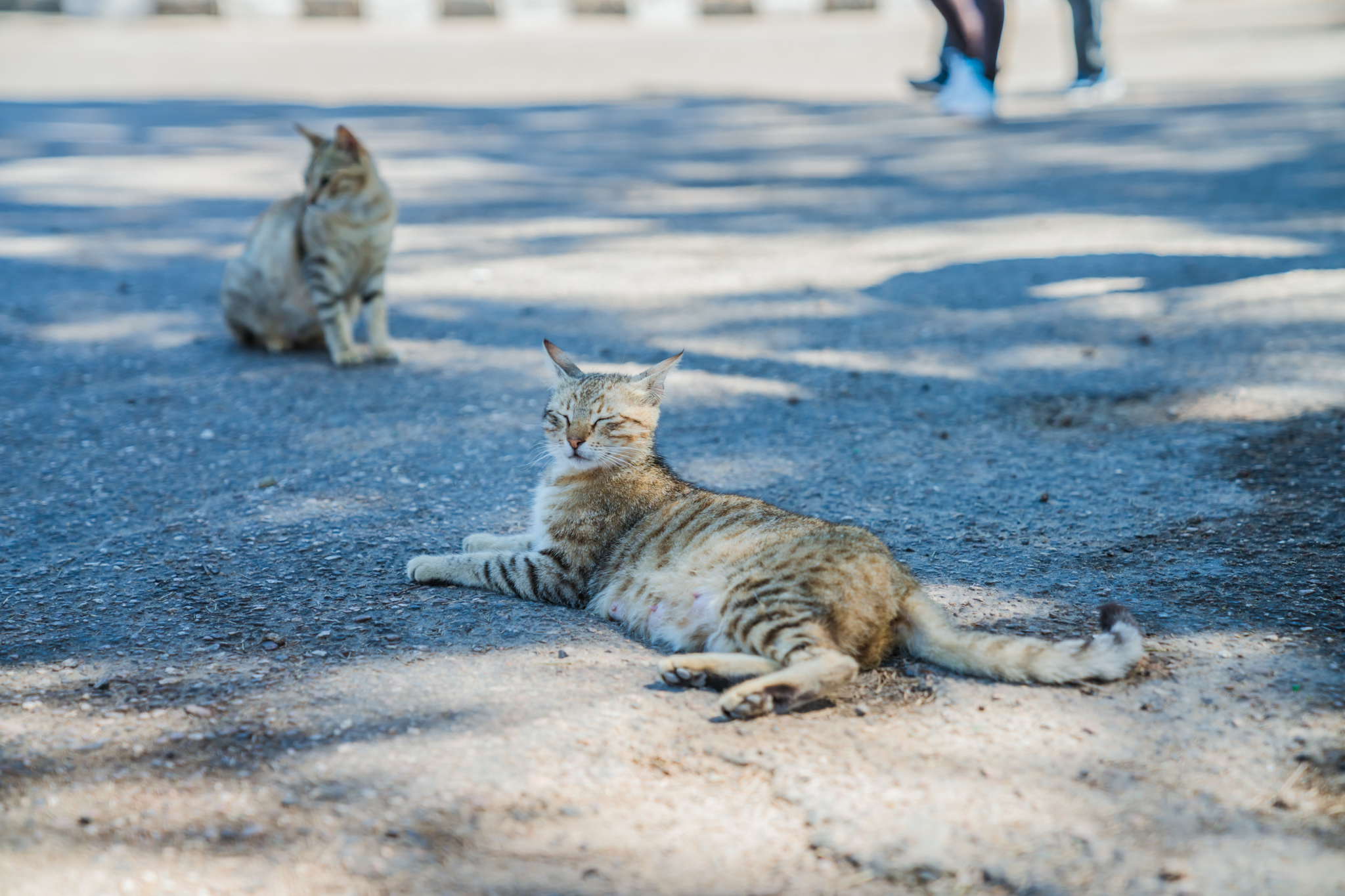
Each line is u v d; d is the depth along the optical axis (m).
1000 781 2.88
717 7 27.91
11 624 3.73
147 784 2.84
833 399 6.50
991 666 3.40
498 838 2.65
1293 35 21.81
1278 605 3.88
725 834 2.69
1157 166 12.80
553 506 4.27
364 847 2.61
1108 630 3.46
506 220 11.45
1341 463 5.13
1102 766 2.95
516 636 3.74
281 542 4.52
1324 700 3.24
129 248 10.12
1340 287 7.88
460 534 4.69
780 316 8.17
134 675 3.39
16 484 5.10
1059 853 2.61
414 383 6.82
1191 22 24.66
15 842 2.60
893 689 3.37
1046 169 13.14
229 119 17.42
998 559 4.38
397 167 14.06
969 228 10.62
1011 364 6.97
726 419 6.20
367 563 4.34
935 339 7.56
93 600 3.94
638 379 4.41
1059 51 22.69
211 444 5.73
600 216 11.62
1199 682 3.36
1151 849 2.62
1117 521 4.73
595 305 8.55
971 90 16.38
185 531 4.61
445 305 8.58
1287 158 12.70
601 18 28.05
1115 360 6.90
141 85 20.64
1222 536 4.52
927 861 2.58
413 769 2.90
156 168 13.85
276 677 3.40
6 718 3.12
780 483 5.25
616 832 2.69
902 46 23.58
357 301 7.45
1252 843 2.64
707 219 11.41
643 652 3.69
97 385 6.65
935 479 5.29
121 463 5.42
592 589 4.12
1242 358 6.70
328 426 6.04
